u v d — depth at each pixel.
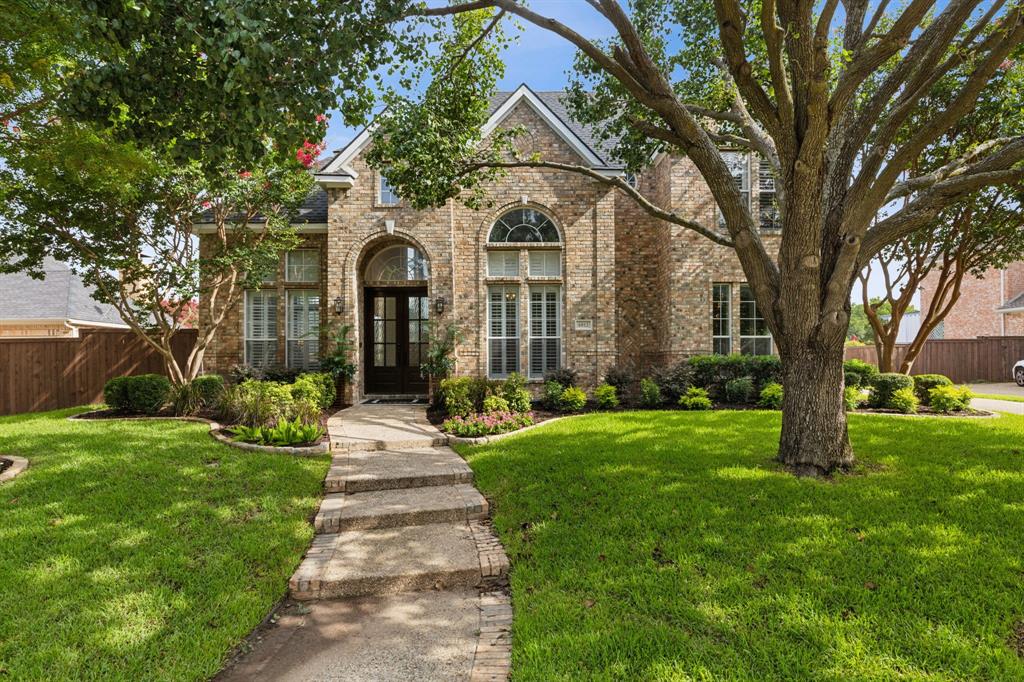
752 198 12.84
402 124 7.30
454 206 12.34
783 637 3.02
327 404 11.05
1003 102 8.62
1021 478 5.50
